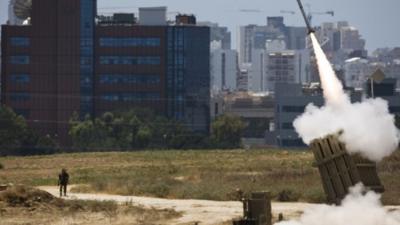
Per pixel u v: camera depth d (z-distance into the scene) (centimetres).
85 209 19025
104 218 17775
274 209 18638
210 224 16788
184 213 18438
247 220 14650
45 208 18950
